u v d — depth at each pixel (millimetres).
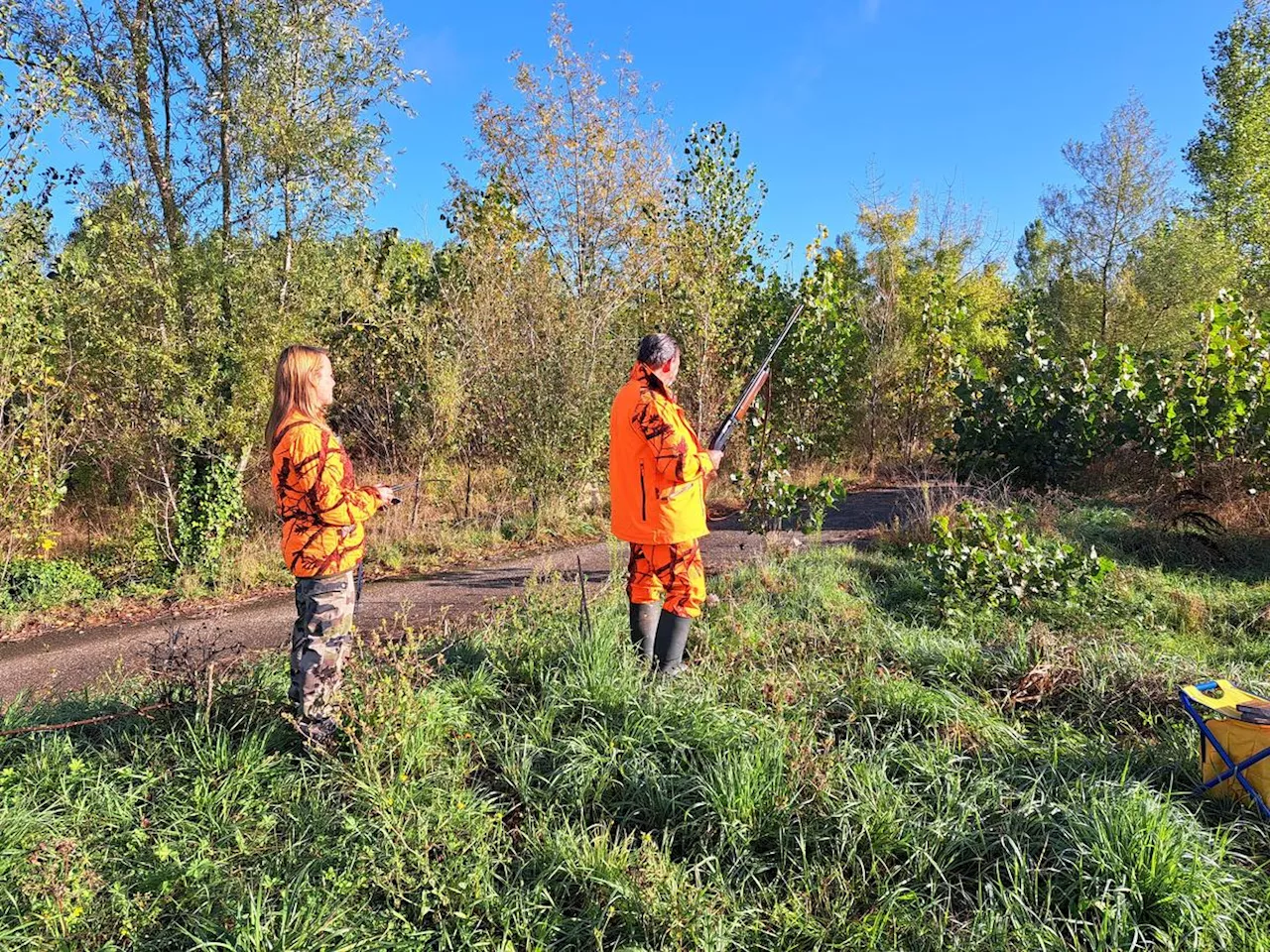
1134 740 3650
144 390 8703
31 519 8398
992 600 5789
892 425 16594
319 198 9461
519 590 7438
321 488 3227
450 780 3205
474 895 2596
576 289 14320
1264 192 26281
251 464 10695
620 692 3783
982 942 2400
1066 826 2861
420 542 9914
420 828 2855
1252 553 7121
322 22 9250
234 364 8781
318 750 3287
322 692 3371
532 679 4180
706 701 3744
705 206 12438
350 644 3549
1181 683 4109
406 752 3248
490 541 10117
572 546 10039
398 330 11641
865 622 5332
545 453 11039
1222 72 26922
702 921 2457
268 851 2836
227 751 3359
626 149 15086
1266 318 9508
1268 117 26203
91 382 8758
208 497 8820
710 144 12383
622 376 11984
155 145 9227
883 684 4121
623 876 2670
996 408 11859
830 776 3152
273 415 3340
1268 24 25781
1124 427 10250
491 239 13820
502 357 11438
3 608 7828
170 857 2715
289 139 8875
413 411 11469
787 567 6922
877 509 10938
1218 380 9344
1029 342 12703
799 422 14094
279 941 2338
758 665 4547
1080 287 26031
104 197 8758
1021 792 3148
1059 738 3682
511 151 14961
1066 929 2492
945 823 2914
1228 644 5172
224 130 9242
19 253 8133
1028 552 6031
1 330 8047
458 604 7004
